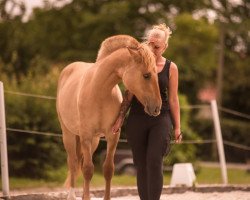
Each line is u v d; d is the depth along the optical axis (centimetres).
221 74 3272
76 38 3272
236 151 2964
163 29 718
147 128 703
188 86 3369
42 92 1636
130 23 3303
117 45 749
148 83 676
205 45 3017
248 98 3456
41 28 3347
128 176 1777
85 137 767
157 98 673
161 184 682
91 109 752
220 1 3703
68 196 877
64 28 3384
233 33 3753
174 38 2988
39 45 3294
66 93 843
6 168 910
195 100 3366
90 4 3412
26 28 3259
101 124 759
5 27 2983
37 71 2002
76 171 884
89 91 753
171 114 723
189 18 3000
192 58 3034
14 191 1201
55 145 1611
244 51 3872
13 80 1667
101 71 741
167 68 709
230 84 3512
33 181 1521
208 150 2923
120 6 3200
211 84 3516
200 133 3039
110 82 738
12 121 1559
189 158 1886
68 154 888
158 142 689
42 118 1597
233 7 3759
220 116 3112
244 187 1142
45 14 3406
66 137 884
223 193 1093
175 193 1085
